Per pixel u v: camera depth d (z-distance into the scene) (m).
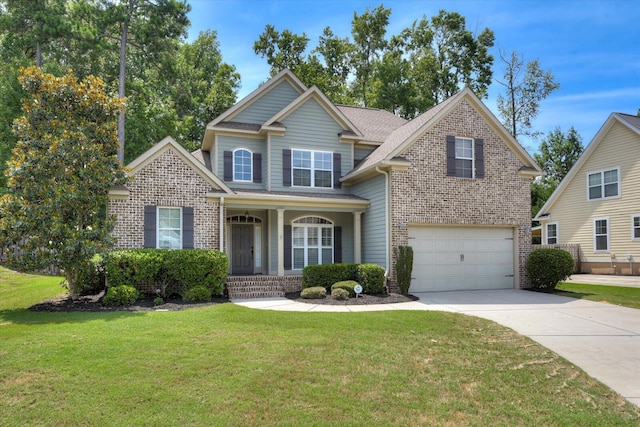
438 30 39.25
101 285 14.34
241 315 10.38
